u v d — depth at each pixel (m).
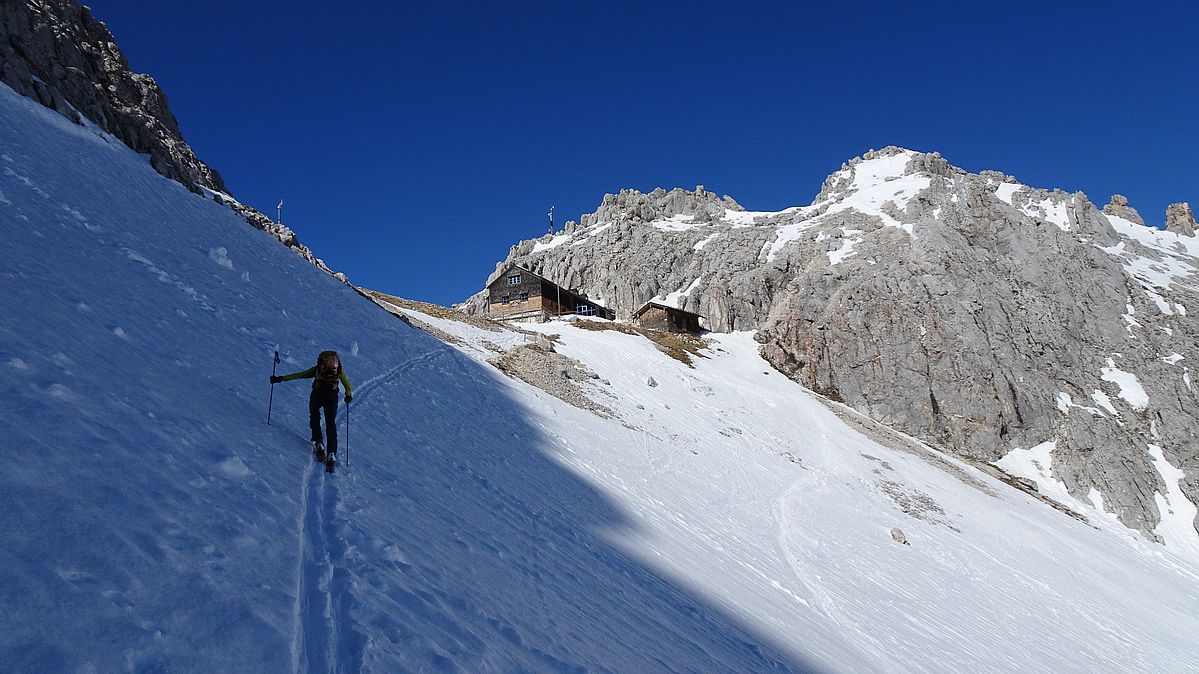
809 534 26.39
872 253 87.69
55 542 4.16
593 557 12.41
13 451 4.92
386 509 8.51
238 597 4.67
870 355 72.06
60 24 32.53
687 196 167.25
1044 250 83.25
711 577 16.08
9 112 22.89
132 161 28.50
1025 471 61.91
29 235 12.87
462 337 41.22
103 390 7.14
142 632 3.79
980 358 69.31
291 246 39.81
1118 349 73.25
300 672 4.22
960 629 20.94
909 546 29.75
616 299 115.88
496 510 12.18
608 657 7.62
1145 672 23.11
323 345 19.77
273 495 6.95
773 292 95.25
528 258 143.62
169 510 5.35
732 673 9.79
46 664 3.19
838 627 17.02
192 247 21.42
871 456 47.22
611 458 26.00
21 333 7.59
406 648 4.98
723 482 29.98
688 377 53.28
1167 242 107.62
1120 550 45.81
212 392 9.97
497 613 6.92
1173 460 61.19
